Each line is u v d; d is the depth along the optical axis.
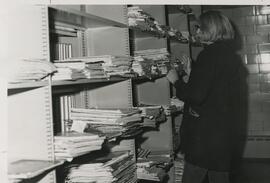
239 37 5.09
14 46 1.24
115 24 2.06
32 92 1.31
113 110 1.74
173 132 3.20
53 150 1.32
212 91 2.01
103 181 1.62
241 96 5.06
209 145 2.00
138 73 2.27
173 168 3.09
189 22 4.20
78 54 2.21
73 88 2.19
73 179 1.62
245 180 4.04
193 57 4.73
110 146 2.19
